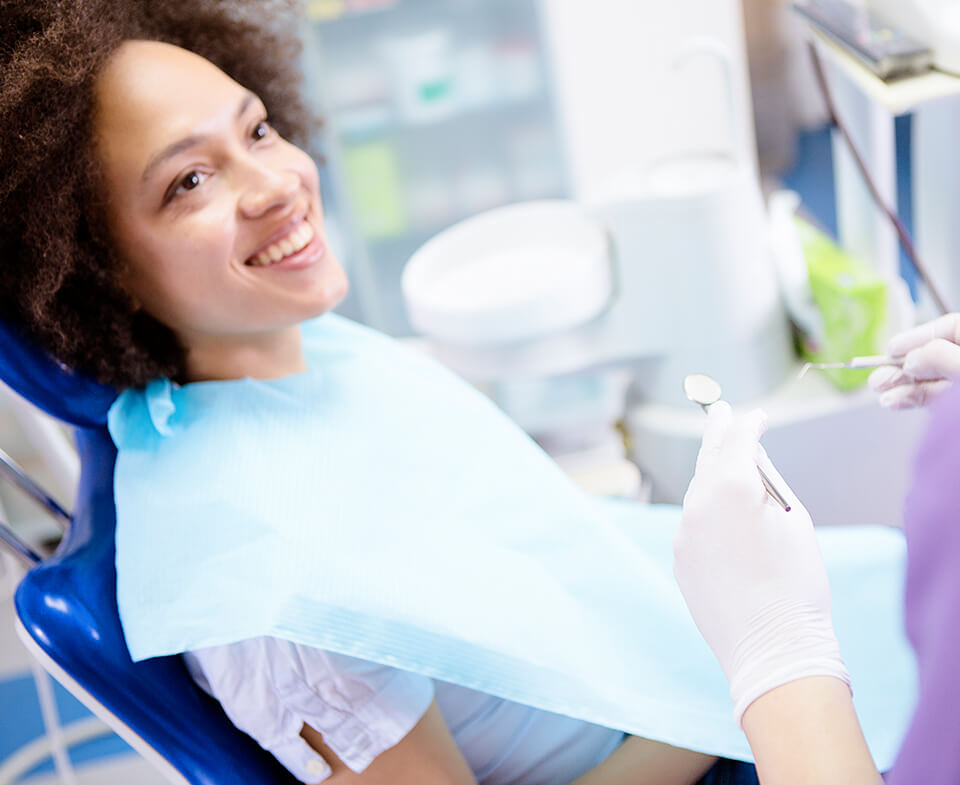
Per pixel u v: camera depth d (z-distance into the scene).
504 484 1.05
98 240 0.92
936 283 1.67
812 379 1.72
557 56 2.23
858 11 1.38
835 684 0.63
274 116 1.19
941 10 1.20
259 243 0.92
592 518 1.07
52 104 0.87
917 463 0.43
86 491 1.01
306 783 0.86
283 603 0.81
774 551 0.68
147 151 0.89
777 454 1.66
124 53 0.91
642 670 0.98
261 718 0.84
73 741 1.71
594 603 1.01
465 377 1.74
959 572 0.39
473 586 0.91
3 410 2.25
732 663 0.67
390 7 2.21
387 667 0.85
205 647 0.81
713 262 1.64
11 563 1.16
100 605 0.86
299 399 0.99
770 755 0.62
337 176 2.31
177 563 0.85
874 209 1.70
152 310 0.97
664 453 1.79
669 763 0.96
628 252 1.66
